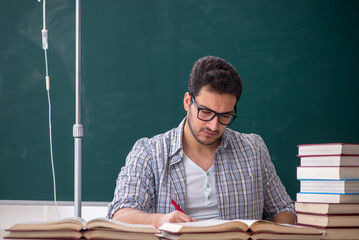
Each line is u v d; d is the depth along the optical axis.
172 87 2.48
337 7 2.51
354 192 1.08
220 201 1.49
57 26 2.49
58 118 2.46
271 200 1.63
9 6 2.49
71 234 0.89
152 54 2.49
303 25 2.50
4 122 2.46
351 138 2.49
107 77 2.48
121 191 1.42
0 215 2.42
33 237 0.88
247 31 2.50
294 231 0.95
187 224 0.97
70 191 2.43
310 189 1.16
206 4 2.49
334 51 2.50
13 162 2.45
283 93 2.48
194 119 1.40
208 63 1.39
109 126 2.47
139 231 0.89
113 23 2.49
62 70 2.48
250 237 0.93
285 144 2.48
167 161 1.50
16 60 2.48
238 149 1.58
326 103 2.49
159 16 2.49
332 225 1.03
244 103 2.48
